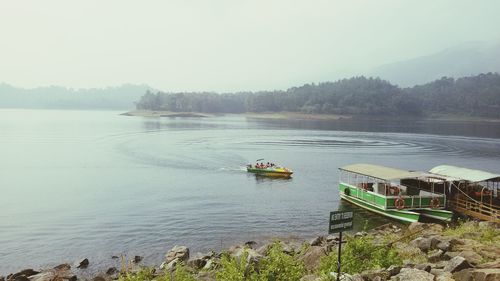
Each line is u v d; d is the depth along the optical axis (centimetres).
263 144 10231
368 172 3938
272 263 1459
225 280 1432
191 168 6631
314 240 2998
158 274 2367
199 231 3469
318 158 7894
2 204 4331
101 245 3133
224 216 3916
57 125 16988
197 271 2348
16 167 6631
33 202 4425
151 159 7512
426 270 1530
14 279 2416
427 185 3903
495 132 15225
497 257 1741
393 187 3916
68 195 4750
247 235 3369
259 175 6091
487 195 3669
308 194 4866
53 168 6556
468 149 9606
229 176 6012
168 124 18238
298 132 14450
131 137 11600
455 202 3694
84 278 2539
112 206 4266
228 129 15412
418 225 3052
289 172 5906
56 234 3378
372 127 17938
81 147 9262
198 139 11219
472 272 1352
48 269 2652
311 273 1788
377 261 1598
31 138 11194
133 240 3247
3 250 3028
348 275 1395
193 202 4453
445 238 2111
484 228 2689
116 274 2597
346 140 11594
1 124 17425
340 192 4566
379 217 3859
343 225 1259
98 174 6075
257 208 4212
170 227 3572
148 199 4575
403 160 7725
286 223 3700
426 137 12812
